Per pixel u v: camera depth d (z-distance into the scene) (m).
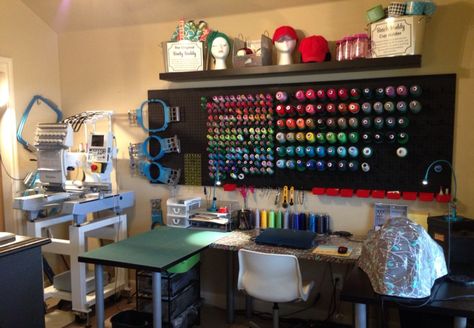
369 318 3.04
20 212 3.82
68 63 4.16
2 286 1.85
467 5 2.73
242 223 3.34
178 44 3.39
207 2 3.36
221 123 3.45
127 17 3.75
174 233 3.23
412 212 2.95
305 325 3.24
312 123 3.09
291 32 3.06
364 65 2.81
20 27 3.81
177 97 3.65
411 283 1.91
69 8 3.81
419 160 2.91
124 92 3.92
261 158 3.35
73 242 3.28
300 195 3.28
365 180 3.06
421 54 2.71
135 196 3.95
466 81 2.77
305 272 3.32
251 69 3.15
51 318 3.45
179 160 3.69
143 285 3.07
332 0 3.06
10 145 3.77
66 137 3.33
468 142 2.79
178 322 3.04
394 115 2.94
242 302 3.59
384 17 2.78
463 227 2.34
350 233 3.12
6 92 3.72
